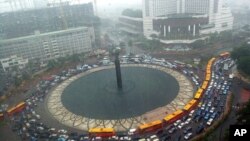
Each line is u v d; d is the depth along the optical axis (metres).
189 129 176.50
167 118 187.62
